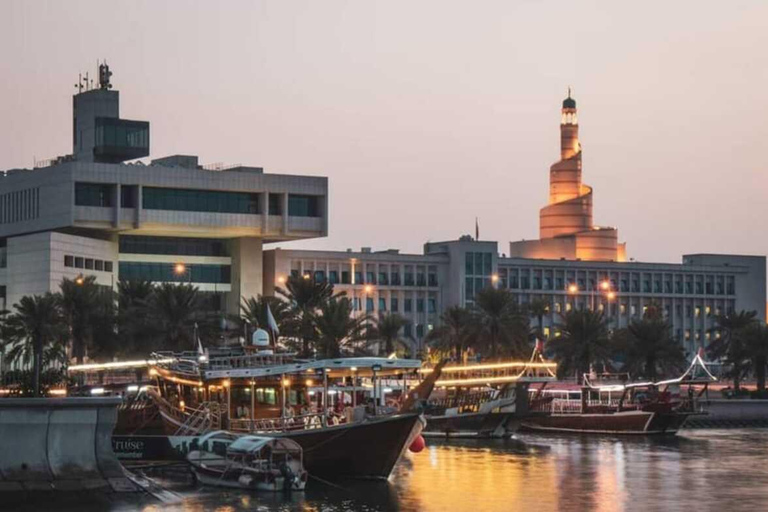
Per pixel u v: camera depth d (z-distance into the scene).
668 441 142.75
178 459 101.25
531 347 191.50
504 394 145.88
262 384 99.25
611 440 143.38
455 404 146.88
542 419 158.38
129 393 105.38
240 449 91.75
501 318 184.50
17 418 84.31
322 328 168.25
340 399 103.69
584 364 188.25
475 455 121.56
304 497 88.31
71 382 156.50
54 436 85.06
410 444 97.69
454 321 189.12
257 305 171.50
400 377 110.88
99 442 86.56
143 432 102.19
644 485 98.81
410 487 94.75
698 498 92.06
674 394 172.38
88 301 170.00
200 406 99.19
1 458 84.00
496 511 85.06
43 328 162.88
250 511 82.25
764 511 86.50
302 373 98.62
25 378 151.12
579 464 113.56
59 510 80.75
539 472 106.44
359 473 95.56
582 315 188.62
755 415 179.25
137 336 167.88
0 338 171.25
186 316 169.00
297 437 94.00
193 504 84.50
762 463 115.56
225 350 108.75
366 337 176.00
